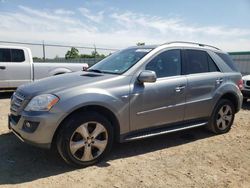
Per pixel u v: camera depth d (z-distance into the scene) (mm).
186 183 3629
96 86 3965
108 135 4062
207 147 4977
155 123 4547
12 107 4117
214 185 3607
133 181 3619
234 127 6395
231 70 5801
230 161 4395
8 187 3357
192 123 5156
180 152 4688
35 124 3605
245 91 9875
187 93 4859
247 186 3619
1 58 9594
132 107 4211
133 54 4836
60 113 3629
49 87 3914
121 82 4160
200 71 5211
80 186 3445
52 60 17062
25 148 4551
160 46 4805
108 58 5328
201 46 5438
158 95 4461
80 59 18844
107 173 3811
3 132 5371
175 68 4848
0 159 4129
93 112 3924
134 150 4695
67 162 3820
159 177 3758
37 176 3652
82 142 3840
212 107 5359
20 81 9898
